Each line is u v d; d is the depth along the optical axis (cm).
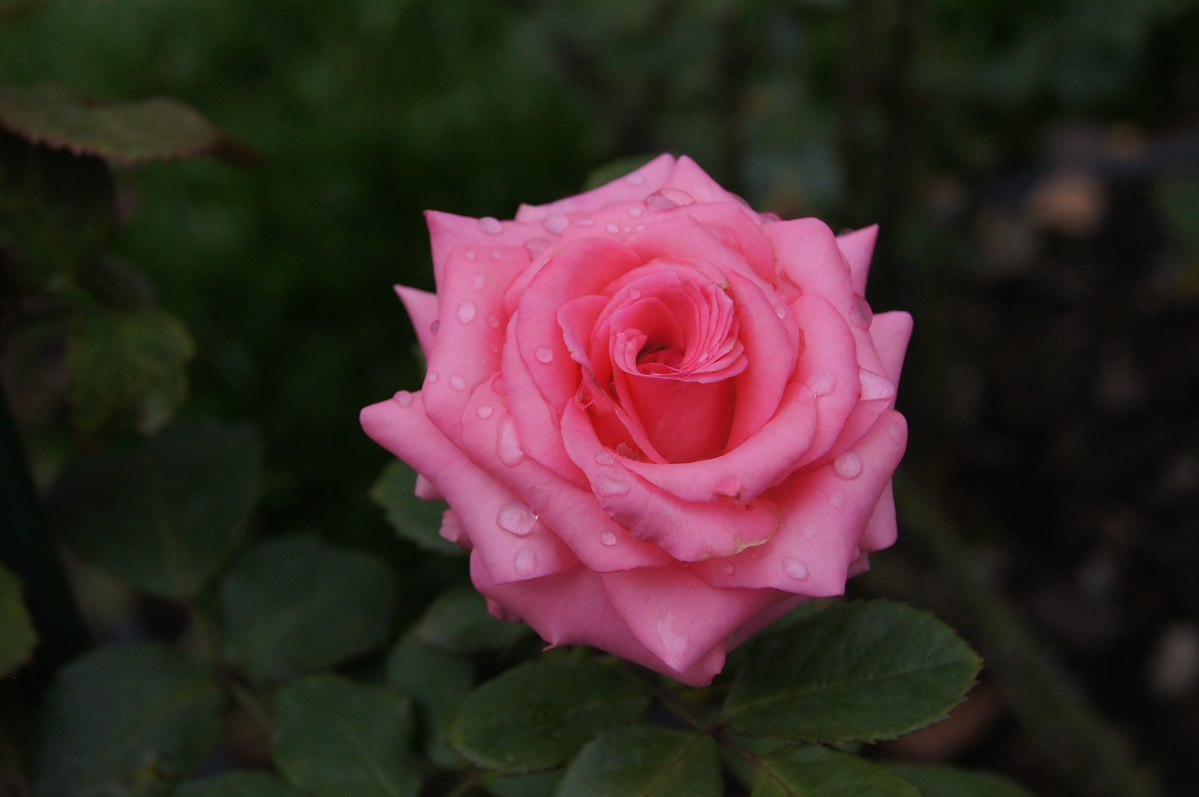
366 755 48
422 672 50
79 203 50
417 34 112
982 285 115
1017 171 123
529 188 103
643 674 48
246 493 54
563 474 41
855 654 44
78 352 51
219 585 53
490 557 41
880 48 86
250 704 51
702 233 42
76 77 109
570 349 41
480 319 43
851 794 42
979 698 84
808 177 82
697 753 44
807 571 41
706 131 90
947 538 82
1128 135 123
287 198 99
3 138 50
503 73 109
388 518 49
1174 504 97
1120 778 76
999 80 114
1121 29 112
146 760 50
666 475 40
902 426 42
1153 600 91
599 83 91
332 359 92
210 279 94
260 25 113
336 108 106
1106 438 102
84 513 53
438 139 104
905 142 83
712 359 41
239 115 105
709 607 41
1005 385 107
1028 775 80
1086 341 110
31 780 49
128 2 114
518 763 44
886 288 88
